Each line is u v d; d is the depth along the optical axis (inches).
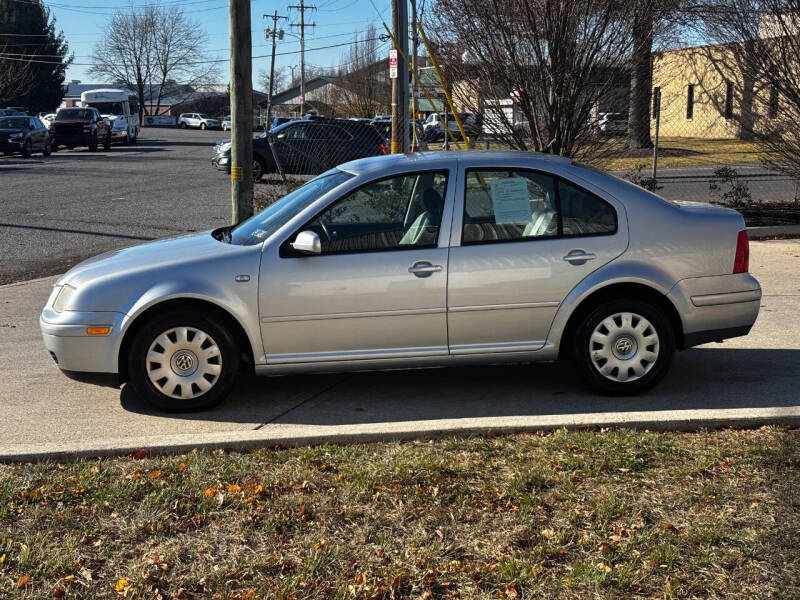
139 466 180.4
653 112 546.3
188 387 225.8
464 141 474.6
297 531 152.1
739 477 168.7
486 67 464.8
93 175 1082.1
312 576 137.3
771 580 132.6
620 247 230.2
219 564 141.5
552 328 230.4
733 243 235.3
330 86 3056.1
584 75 456.8
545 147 474.6
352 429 195.0
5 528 154.2
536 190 231.6
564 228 230.5
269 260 223.9
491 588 133.1
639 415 201.2
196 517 157.0
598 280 228.7
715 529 147.6
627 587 131.9
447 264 225.8
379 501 162.2
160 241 256.4
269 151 927.7
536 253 227.8
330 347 227.1
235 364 227.6
